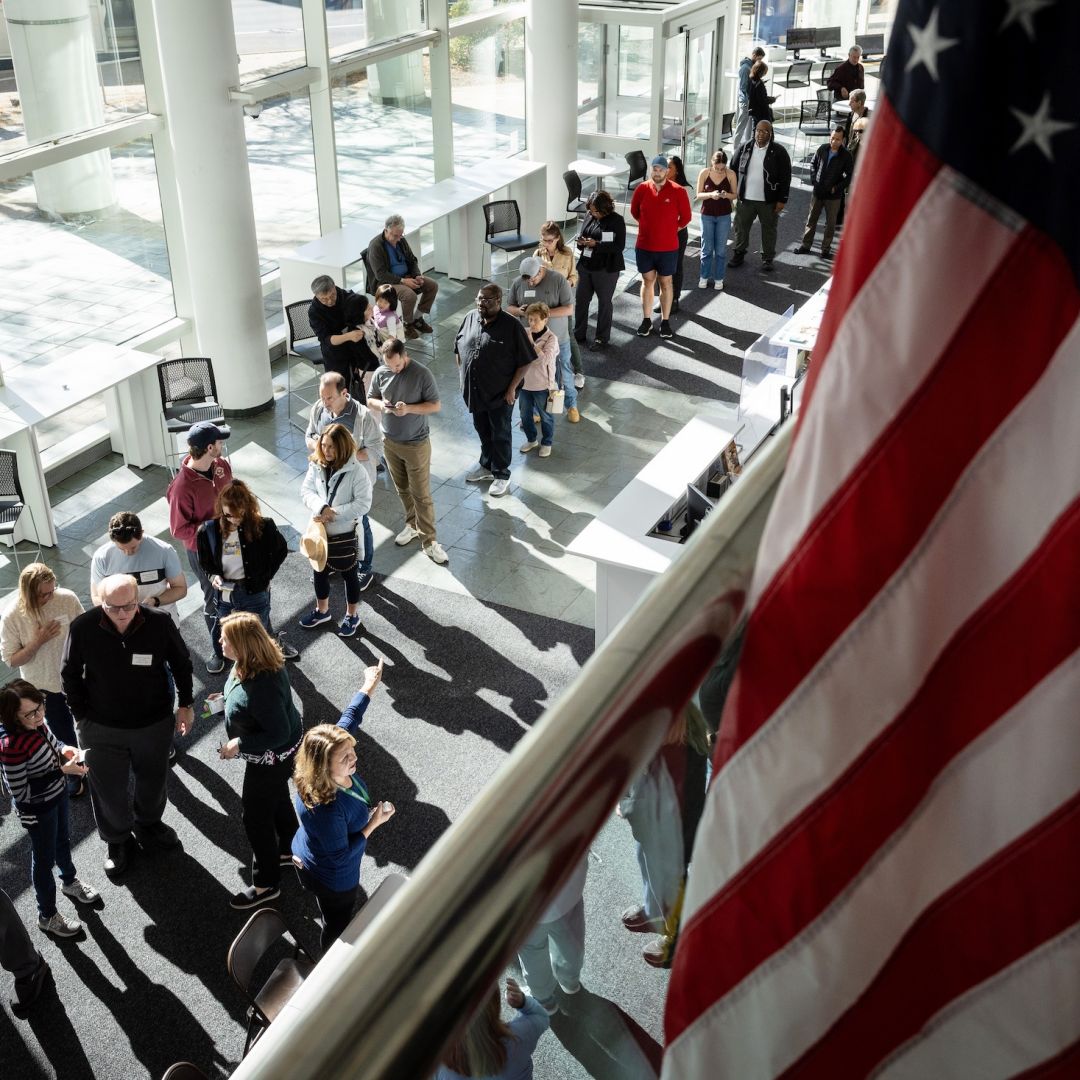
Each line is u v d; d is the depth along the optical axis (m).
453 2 14.23
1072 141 0.73
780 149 14.27
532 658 8.16
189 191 10.40
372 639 8.34
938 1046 0.94
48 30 9.60
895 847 0.90
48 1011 5.85
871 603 0.86
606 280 12.36
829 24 20.56
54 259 10.19
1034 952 0.89
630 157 15.01
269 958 6.13
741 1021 0.98
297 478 10.30
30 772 5.94
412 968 0.58
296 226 12.86
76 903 6.41
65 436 10.45
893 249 0.79
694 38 15.61
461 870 0.63
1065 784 0.85
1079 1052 0.91
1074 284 0.76
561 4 14.35
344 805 5.66
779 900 0.94
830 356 0.84
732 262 15.01
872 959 0.92
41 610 6.78
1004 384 0.80
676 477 7.97
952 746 0.88
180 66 9.96
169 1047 5.69
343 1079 0.54
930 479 0.82
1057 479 0.80
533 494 10.04
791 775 0.91
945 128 0.75
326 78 12.41
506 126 15.56
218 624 7.88
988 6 0.73
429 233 14.65
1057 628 0.82
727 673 1.03
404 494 9.12
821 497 0.86
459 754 7.39
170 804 7.07
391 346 8.48
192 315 11.41
